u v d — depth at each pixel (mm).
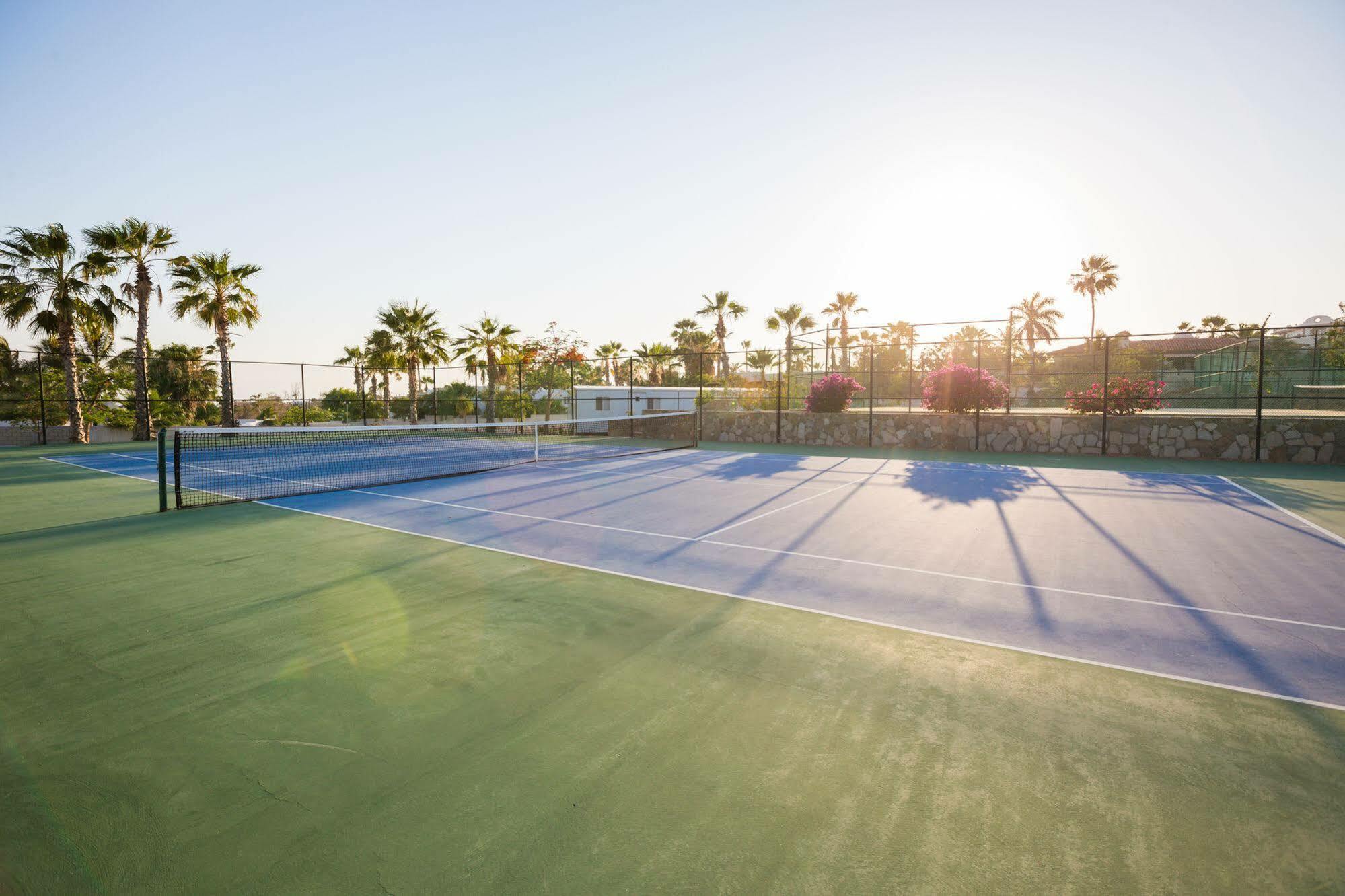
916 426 19562
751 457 17500
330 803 2652
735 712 3406
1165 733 3189
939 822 2500
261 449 21641
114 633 4594
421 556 6762
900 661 4070
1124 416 17000
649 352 57844
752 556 6770
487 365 34750
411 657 4141
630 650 4238
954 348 19812
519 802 2646
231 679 3842
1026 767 2887
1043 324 62406
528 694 3623
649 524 8469
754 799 2652
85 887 2207
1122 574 6109
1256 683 3768
